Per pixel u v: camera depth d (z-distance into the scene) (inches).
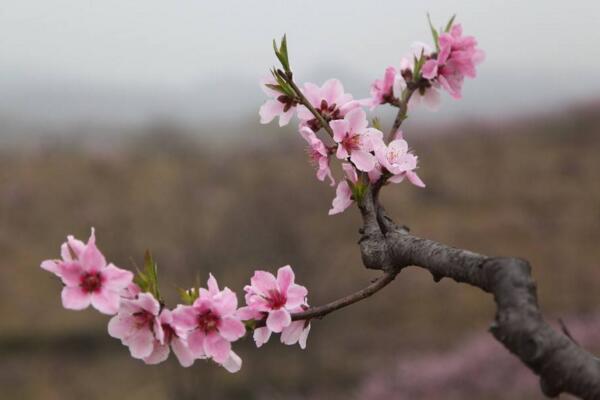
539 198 1392.7
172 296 756.0
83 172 1508.4
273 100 78.8
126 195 1290.6
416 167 72.3
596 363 40.4
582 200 1366.9
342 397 708.0
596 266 1056.8
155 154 1574.8
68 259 59.3
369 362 774.5
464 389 605.9
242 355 804.0
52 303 1030.4
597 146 1715.1
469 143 1766.7
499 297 43.6
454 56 84.4
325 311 65.1
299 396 745.0
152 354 63.2
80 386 813.9
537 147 1732.3
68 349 914.1
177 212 1009.5
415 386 634.2
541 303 970.1
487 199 1395.2
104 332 946.7
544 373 41.3
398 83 87.0
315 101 80.6
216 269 802.2
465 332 852.6
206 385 744.3
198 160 1407.5
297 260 827.4
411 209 1333.7
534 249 1165.1
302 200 879.7
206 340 63.5
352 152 71.2
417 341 828.0
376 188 71.5
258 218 838.5
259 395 757.3
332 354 805.9
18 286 1066.1
